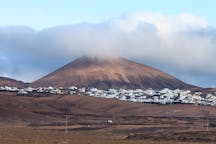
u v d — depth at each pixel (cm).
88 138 17725
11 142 12850
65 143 13800
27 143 12875
